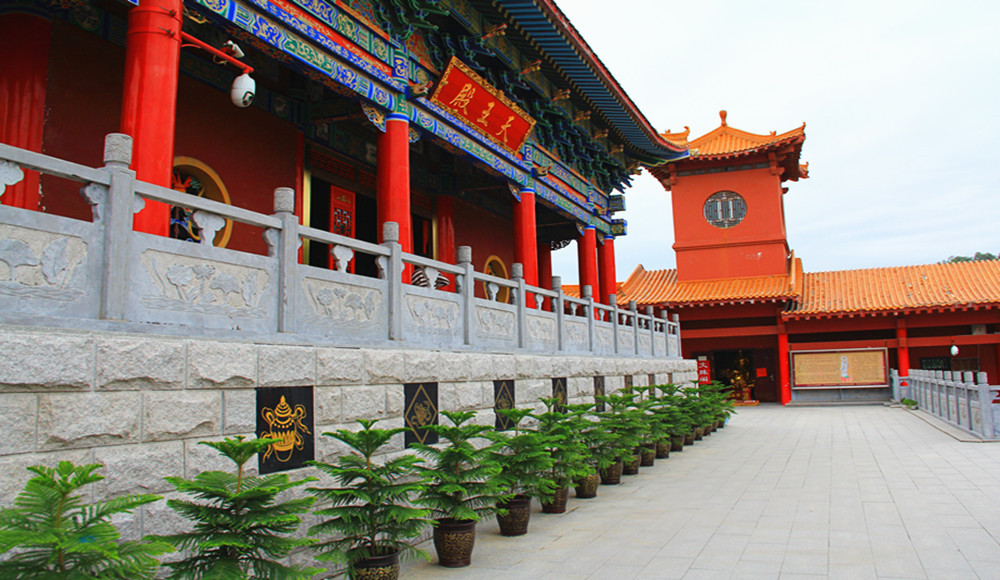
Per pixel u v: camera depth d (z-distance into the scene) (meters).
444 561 8.07
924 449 17.42
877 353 35.28
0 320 4.98
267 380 6.99
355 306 8.88
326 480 7.66
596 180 26.03
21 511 4.05
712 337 38.56
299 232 7.95
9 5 10.66
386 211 13.45
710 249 40.56
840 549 8.26
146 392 5.75
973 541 8.43
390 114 13.73
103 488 5.30
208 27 13.29
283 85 15.63
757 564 7.71
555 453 11.17
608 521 10.38
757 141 40.72
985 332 35.28
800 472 14.66
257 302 7.34
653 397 18.44
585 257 25.08
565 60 19.34
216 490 5.16
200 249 6.71
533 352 13.84
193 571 5.04
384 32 13.32
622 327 20.39
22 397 4.88
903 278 37.88
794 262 40.00
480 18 16.92
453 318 11.21
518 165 19.38
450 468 8.54
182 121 13.14
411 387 9.50
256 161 14.79
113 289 5.80
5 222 5.17
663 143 27.02
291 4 11.08
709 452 18.75
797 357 36.50
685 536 9.21
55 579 3.86
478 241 24.12
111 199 5.88
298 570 5.61
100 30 11.90
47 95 10.94
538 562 8.15
